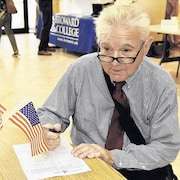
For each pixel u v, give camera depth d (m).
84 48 5.97
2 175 0.95
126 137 1.30
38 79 4.61
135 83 1.27
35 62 5.64
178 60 5.03
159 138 1.24
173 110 1.24
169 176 1.35
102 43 1.13
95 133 1.33
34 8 9.17
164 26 4.55
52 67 5.31
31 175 0.96
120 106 1.28
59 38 6.64
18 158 1.05
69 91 1.37
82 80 1.33
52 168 1.00
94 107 1.31
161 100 1.25
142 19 1.13
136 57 1.14
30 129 1.09
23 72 4.96
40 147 1.07
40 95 3.92
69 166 1.01
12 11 5.75
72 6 7.77
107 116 1.31
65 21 6.38
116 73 1.18
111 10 1.14
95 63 1.31
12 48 6.41
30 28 9.31
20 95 3.90
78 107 1.35
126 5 1.15
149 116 1.28
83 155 1.08
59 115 1.37
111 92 1.28
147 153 1.19
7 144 1.14
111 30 1.11
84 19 5.88
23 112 1.10
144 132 1.31
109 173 0.98
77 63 1.37
